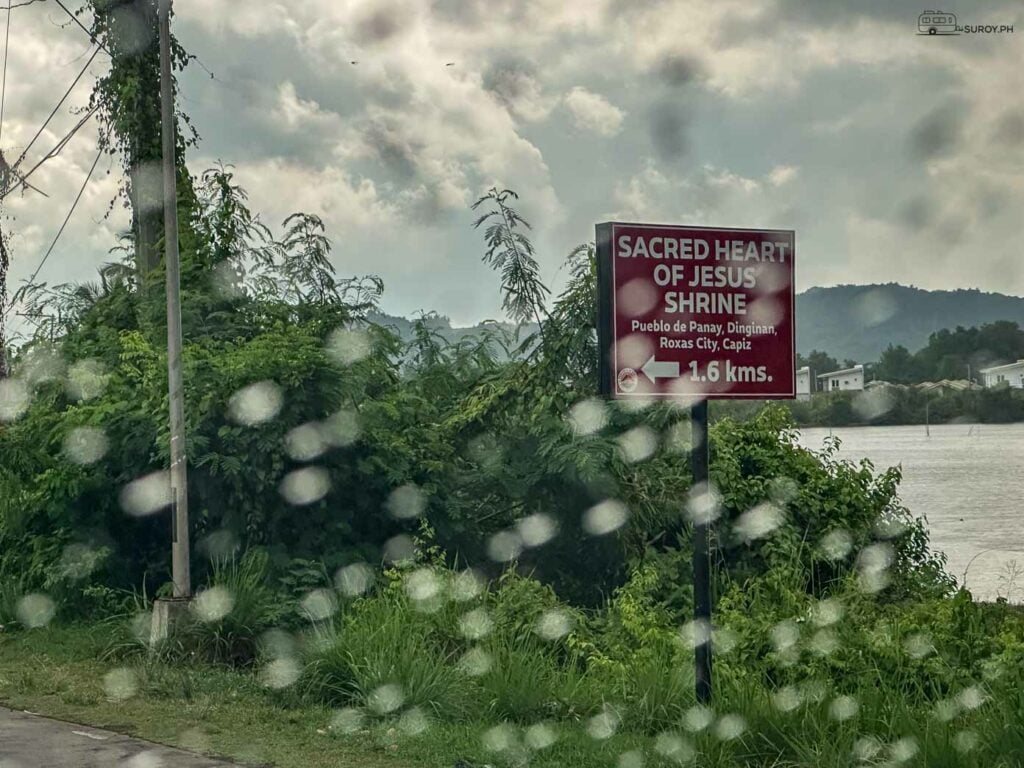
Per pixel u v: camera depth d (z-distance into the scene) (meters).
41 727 11.45
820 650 12.05
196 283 19.25
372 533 17.77
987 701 10.28
